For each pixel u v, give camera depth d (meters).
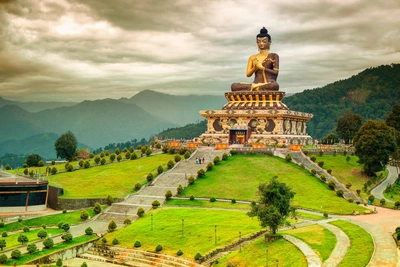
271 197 92.56
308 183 135.62
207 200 126.62
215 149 169.00
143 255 96.81
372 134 147.00
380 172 157.75
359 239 86.06
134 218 118.81
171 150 175.38
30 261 92.50
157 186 139.25
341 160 162.12
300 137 197.50
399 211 115.69
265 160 153.38
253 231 98.81
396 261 73.62
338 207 117.69
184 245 97.62
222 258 89.75
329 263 76.12
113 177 148.38
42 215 122.06
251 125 189.50
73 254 101.12
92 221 120.88
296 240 88.12
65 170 164.62
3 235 107.25
